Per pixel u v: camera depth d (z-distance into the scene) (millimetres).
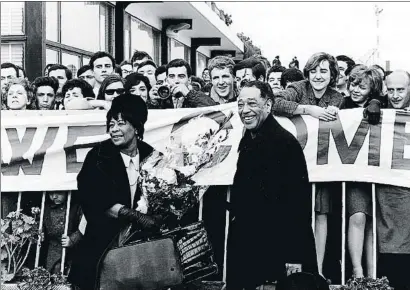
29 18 8992
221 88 5914
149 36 15164
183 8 14695
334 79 5344
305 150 5062
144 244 4543
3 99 6434
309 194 4828
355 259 4957
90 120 5371
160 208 4719
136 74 6121
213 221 5160
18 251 5211
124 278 4523
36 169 5316
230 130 5055
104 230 4812
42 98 6492
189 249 4582
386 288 4574
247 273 4801
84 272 4770
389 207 4992
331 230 5188
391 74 5281
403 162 4961
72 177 5277
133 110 4887
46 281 4855
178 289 4625
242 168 4844
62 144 5320
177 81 6293
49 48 9375
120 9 12625
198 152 4941
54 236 5297
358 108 5082
